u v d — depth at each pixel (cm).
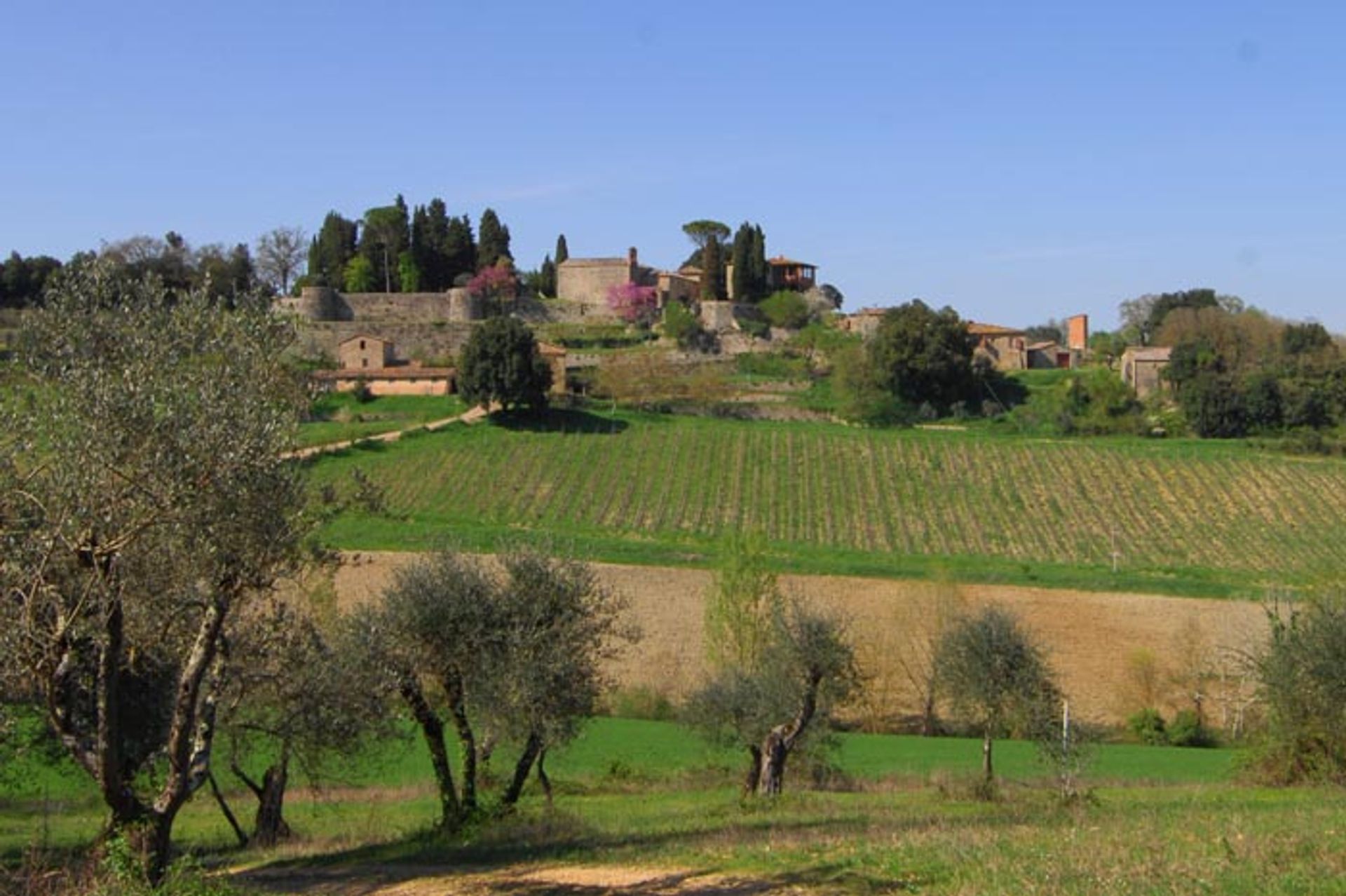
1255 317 12888
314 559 1819
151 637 1708
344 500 5422
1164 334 12912
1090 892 1337
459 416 9794
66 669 1520
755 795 3002
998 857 1594
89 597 1534
